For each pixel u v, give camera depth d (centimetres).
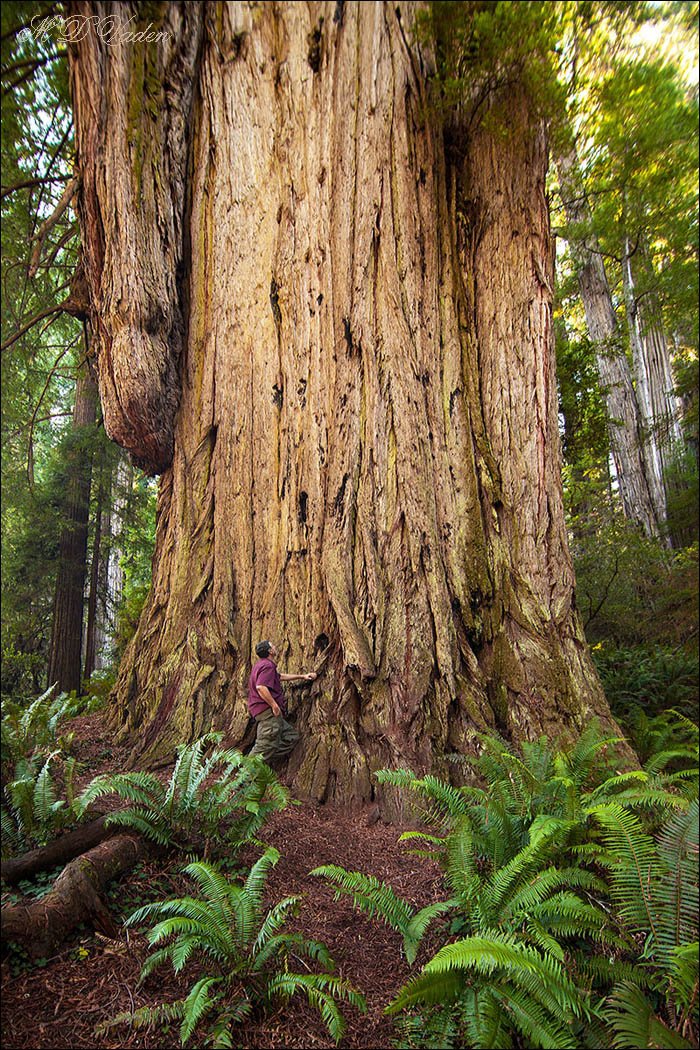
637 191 1064
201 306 684
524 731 544
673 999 286
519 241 682
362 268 629
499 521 623
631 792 398
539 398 647
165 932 281
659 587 1169
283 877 404
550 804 423
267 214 651
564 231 1373
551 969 275
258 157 656
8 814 401
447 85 646
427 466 605
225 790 417
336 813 500
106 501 1587
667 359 1709
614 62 738
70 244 1067
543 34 591
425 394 627
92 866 348
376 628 561
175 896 361
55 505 1514
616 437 1499
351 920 375
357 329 621
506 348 661
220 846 416
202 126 687
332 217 641
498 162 695
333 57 651
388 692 539
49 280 1032
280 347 639
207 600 626
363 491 596
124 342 636
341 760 525
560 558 619
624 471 1491
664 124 816
